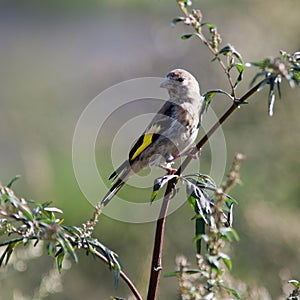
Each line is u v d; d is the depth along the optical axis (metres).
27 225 4.76
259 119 14.66
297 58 5.10
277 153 14.33
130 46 25.08
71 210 15.03
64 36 27.97
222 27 17.36
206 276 4.42
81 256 13.12
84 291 12.68
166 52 19.14
